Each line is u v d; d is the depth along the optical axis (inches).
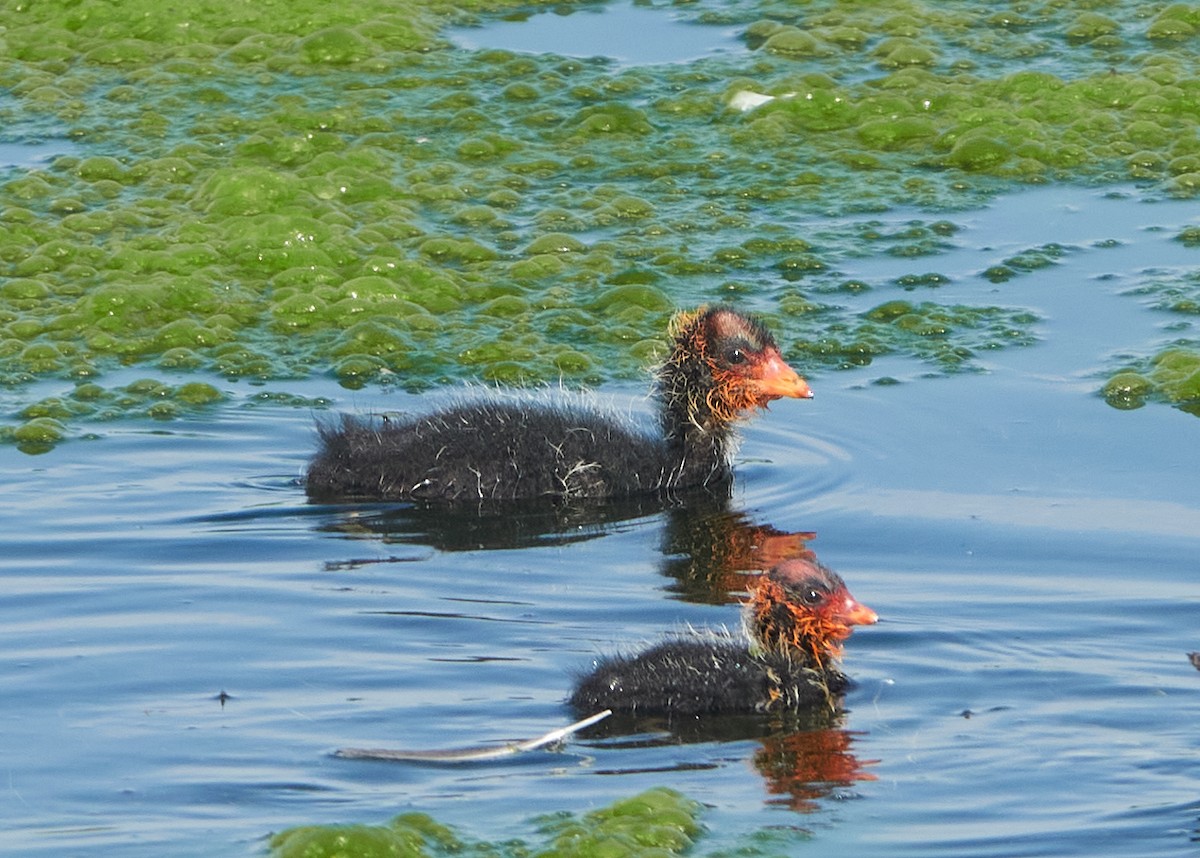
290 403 646.5
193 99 920.3
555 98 920.9
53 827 367.9
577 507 578.9
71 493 565.3
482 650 458.9
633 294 732.0
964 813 379.2
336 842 357.4
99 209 805.2
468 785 390.6
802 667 441.7
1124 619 477.1
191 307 728.3
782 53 968.9
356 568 517.3
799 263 759.1
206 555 521.7
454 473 577.9
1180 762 398.9
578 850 362.0
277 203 804.6
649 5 1053.8
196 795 382.0
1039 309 709.3
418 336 706.2
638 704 425.7
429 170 848.3
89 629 466.3
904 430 616.4
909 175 851.4
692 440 602.2
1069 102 909.2
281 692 430.9
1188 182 827.4
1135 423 612.7
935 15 1021.2
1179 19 990.4
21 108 917.8
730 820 376.8
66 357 687.1
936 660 455.5
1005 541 531.2
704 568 523.2
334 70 951.6
